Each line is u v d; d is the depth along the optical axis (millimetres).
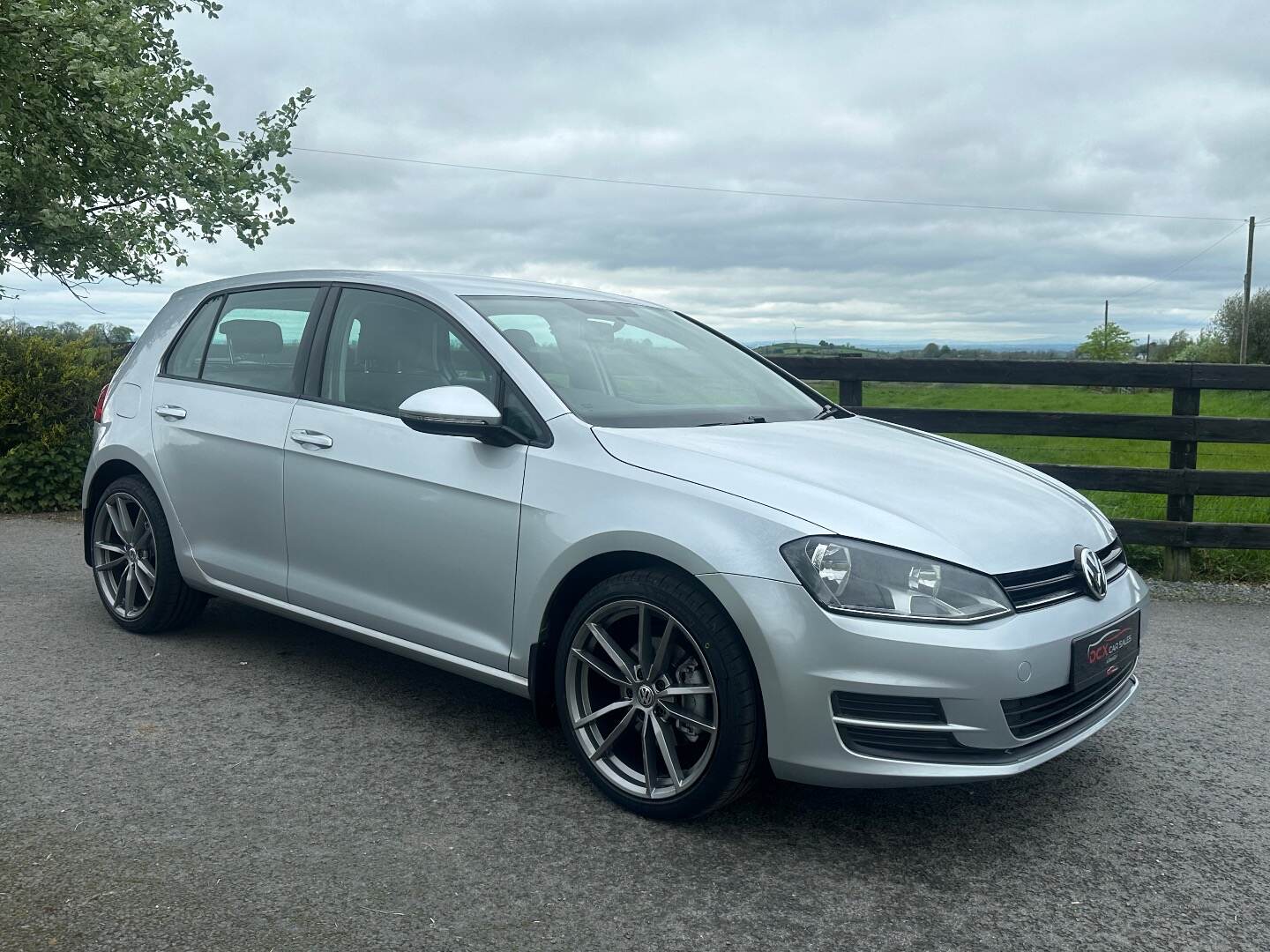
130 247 11695
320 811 3041
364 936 2391
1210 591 6391
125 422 4691
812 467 3119
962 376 6832
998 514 3049
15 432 8867
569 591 3223
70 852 2748
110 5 9578
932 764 2693
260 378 4230
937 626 2662
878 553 2721
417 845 2848
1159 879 2785
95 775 3250
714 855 2852
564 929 2453
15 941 2318
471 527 3352
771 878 2736
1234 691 4414
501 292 3971
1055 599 2896
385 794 3170
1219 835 3059
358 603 3742
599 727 3203
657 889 2654
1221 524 6562
